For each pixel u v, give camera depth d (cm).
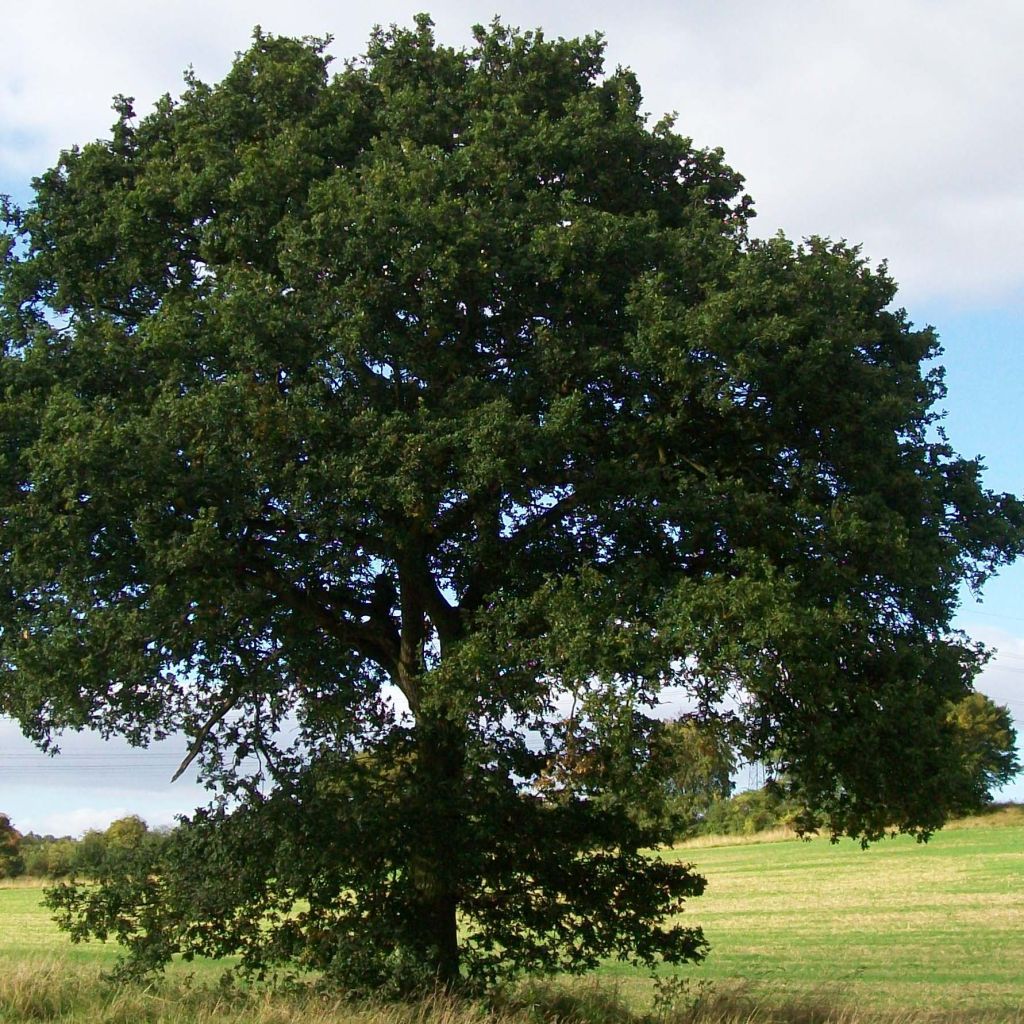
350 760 1486
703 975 2273
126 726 1470
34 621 1317
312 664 1512
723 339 1224
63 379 1407
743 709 1279
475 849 1420
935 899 4091
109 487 1191
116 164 1586
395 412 1269
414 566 1462
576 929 1488
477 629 1378
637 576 1237
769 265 1320
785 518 1286
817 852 6372
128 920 1462
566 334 1343
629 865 1516
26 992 1316
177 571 1241
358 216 1311
